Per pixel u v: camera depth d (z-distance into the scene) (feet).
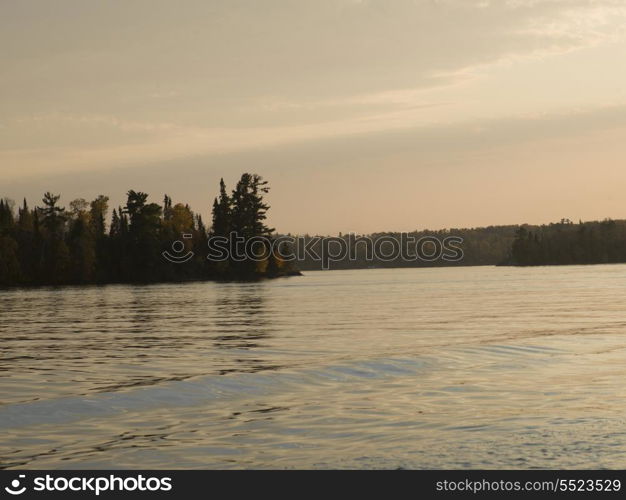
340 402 62.44
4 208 577.02
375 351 99.09
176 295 363.15
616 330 127.65
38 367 89.30
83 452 47.06
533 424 52.19
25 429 53.67
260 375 77.30
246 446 47.80
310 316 186.09
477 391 66.59
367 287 448.65
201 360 93.61
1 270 524.52
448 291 359.25
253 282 599.16
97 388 71.00
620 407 57.77
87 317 200.23
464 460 43.93
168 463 44.52
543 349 99.30
